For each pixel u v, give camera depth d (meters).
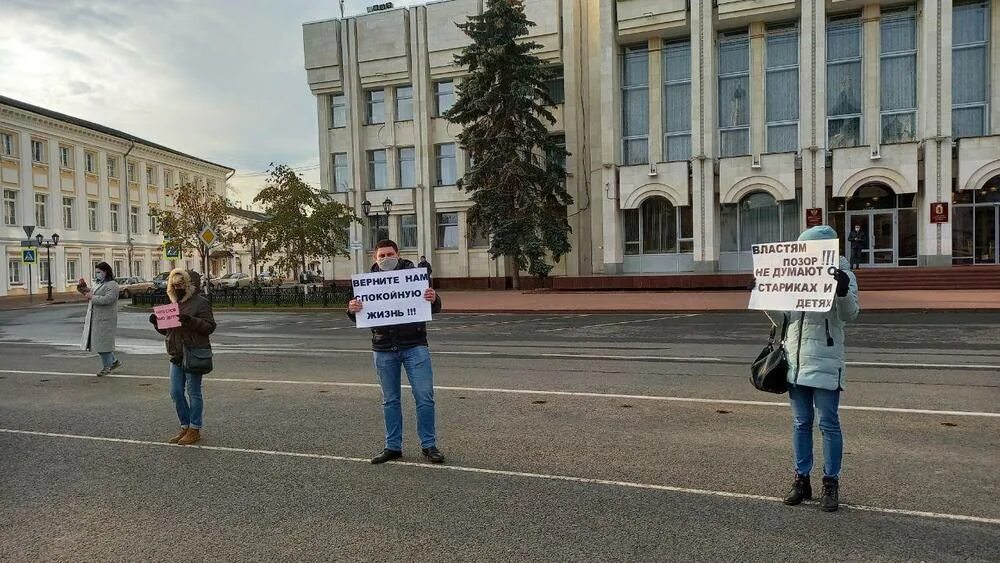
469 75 32.34
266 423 7.16
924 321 15.78
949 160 26.45
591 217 35.22
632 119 32.81
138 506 4.76
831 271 4.25
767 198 30.11
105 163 52.66
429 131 37.62
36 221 45.78
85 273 49.78
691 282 28.27
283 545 4.03
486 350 12.86
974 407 7.06
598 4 34.62
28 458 6.05
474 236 36.78
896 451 5.57
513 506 4.56
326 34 39.25
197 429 6.48
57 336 18.38
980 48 27.58
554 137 36.53
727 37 30.70
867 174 27.36
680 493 4.73
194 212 37.00
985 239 27.28
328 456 5.88
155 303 31.92
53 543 4.15
